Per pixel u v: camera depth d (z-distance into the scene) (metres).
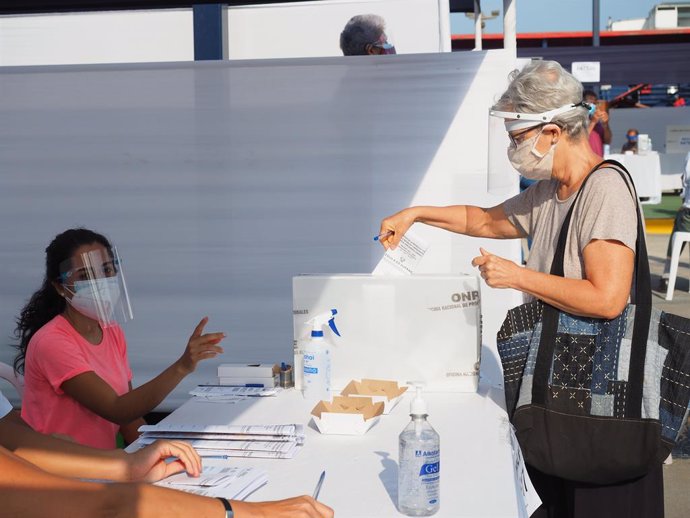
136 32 8.80
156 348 5.80
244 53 8.70
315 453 2.66
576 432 3.04
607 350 3.03
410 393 3.42
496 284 3.08
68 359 3.31
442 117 5.51
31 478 1.70
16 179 5.71
